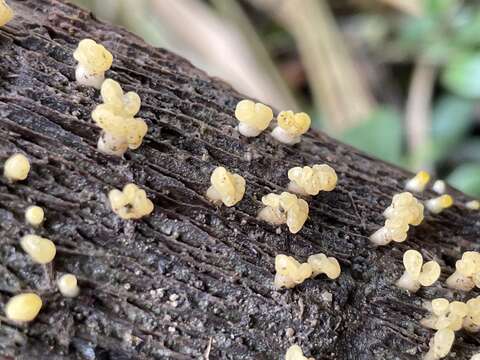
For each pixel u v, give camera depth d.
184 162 0.08
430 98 0.17
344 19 0.19
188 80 0.09
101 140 0.07
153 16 0.17
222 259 0.08
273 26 0.19
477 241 0.09
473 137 0.17
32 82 0.08
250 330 0.07
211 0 0.18
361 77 0.18
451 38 0.16
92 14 0.09
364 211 0.09
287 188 0.08
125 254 0.07
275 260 0.07
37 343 0.07
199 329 0.07
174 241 0.07
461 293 0.08
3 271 0.07
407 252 0.08
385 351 0.08
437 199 0.09
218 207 0.08
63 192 0.07
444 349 0.07
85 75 0.08
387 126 0.15
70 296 0.07
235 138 0.08
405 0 0.17
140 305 0.07
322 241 0.08
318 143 0.09
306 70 0.18
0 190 0.07
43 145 0.07
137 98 0.07
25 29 0.08
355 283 0.08
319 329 0.07
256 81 0.17
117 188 0.07
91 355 0.07
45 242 0.07
